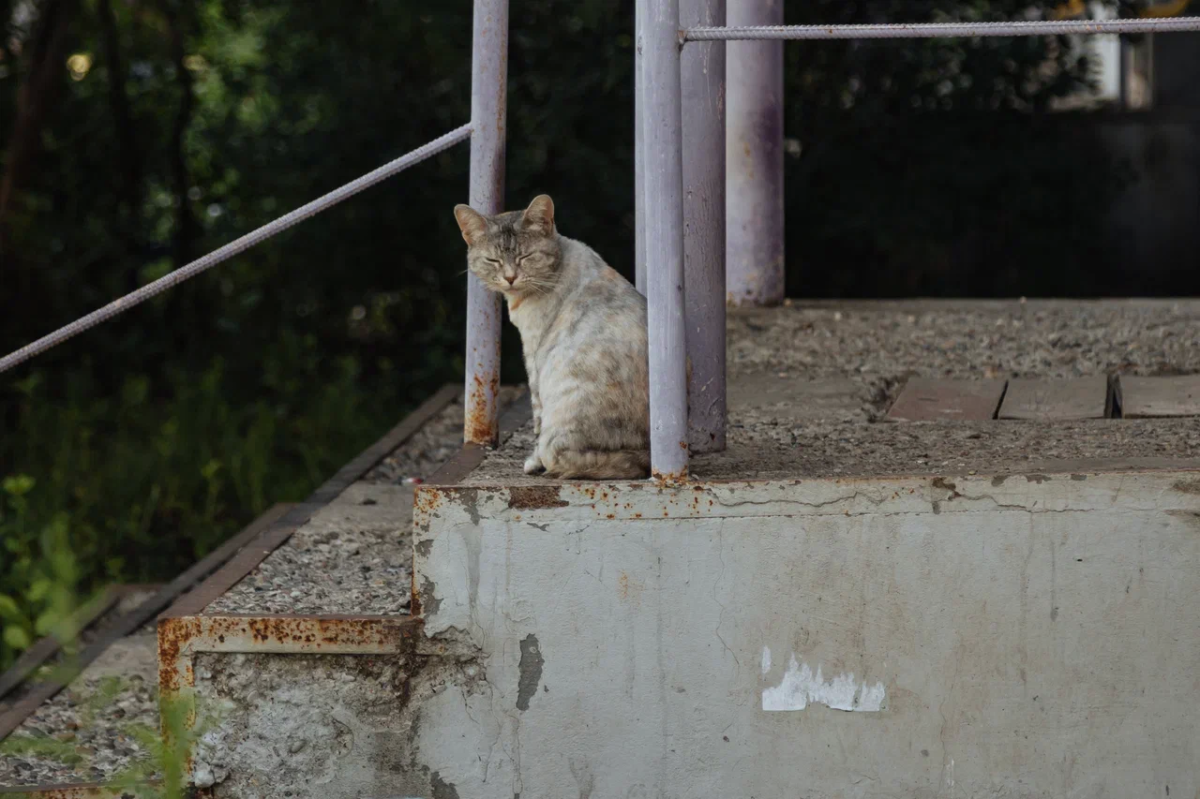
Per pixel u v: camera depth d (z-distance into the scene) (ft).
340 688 17.07
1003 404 23.88
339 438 43.98
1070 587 16.10
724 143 19.51
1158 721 16.19
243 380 50.93
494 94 19.49
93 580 33.91
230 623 17.03
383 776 17.13
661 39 15.75
